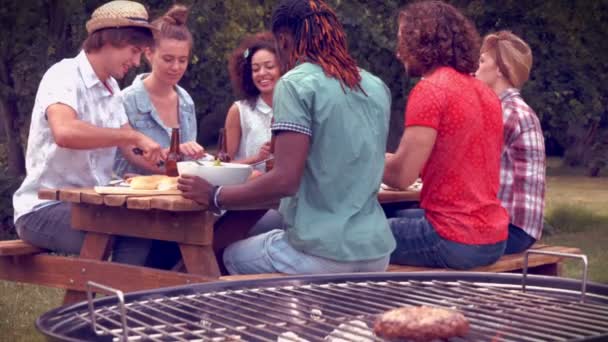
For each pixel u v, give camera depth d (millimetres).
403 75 9883
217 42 9797
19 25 8969
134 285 3631
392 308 2078
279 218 4469
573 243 9562
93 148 3752
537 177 4176
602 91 10750
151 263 4230
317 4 3307
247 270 3438
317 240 3193
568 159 20406
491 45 4457
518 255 4082
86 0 9344
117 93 4301
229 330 1927
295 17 3285
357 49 9727
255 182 3162
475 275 2373
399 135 10398
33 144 4016
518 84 4445
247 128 5336
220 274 3883
